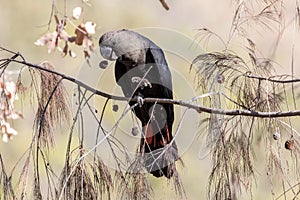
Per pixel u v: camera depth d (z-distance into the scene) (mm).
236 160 6152
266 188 7180
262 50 7184
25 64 6211
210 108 6066
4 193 6062
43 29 15680
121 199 6059
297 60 10820
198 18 13602
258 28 7406
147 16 15344
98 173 6008
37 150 6078
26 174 5988
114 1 15641
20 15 16094
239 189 6141
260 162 6359
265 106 6242
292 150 6164
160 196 6523
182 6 14008
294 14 6352
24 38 15633
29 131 12109
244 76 6305
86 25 6527
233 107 6309
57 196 5949
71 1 11406
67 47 6656
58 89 6395
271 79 6340
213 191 6191
